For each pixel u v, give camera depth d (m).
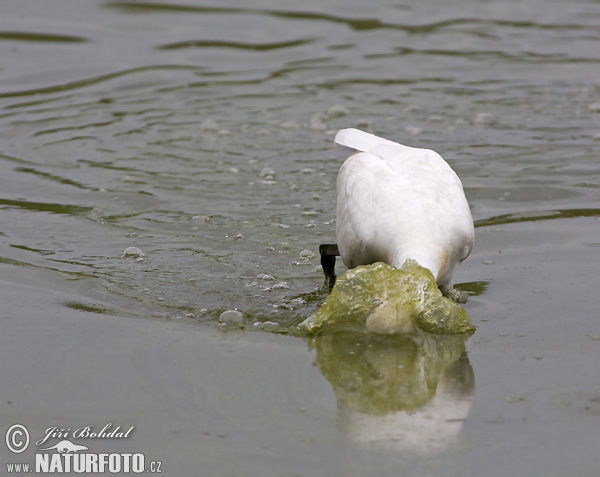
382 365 8.81
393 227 9.52
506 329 9.54
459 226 9.71
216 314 10.12
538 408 7.83
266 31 23.75
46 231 12.75
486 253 11.71
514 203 13.60
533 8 26.19
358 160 10.50
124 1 24.94
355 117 18.34
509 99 19.33
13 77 20.38
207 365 8.77
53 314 9.96
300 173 15.42
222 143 17.03
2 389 8.25
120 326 9.70
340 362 8.88
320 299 10.58
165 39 22.92
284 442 7.36
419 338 9.40
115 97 19.61
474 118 18.14
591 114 18.30
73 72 20.80
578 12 25.80
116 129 17.77
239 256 11.97
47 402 8.02
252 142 17.06
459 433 7.48
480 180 14.62
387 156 10.56
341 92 19.94
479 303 10.21
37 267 11.38
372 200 9.88
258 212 13.63
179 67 21.38
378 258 9.74
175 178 15.16
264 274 11.34
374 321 9.47
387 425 7.63
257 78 20.81
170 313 10.12
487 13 25.64
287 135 17.45
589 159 15.54
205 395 8.17
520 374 8.51
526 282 10.73
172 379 8.47
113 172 15.41
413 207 9.62
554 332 9.41
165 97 19.67
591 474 6.81
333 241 12.54
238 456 7.16
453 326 9.46
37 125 17.89
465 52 22.55
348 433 7.51
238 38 23.20
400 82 20.56
